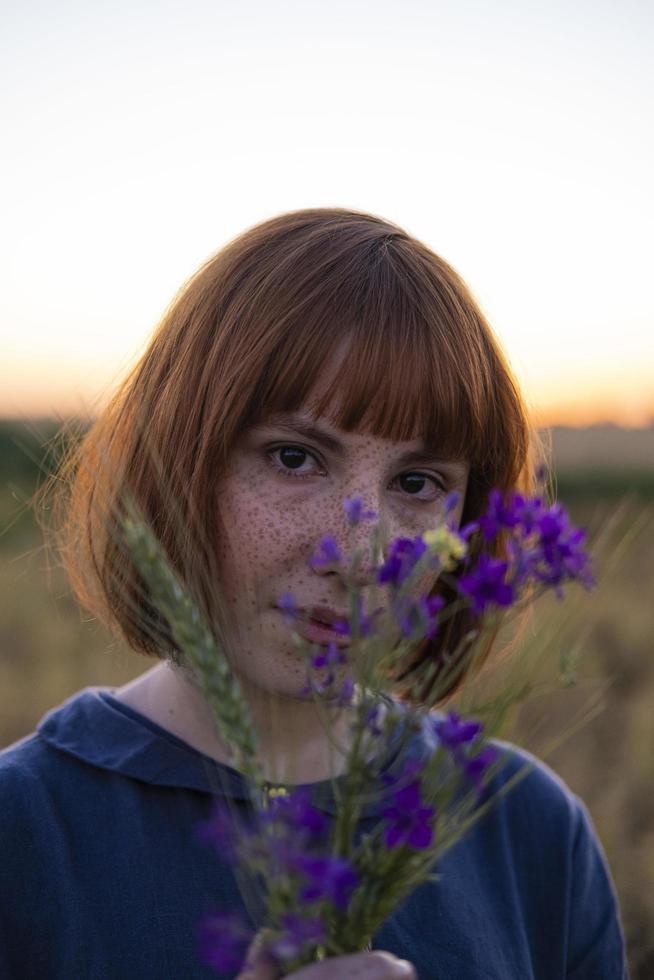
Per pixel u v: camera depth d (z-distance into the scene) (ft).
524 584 2.93
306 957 3.02
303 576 3.88
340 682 3.20
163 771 4.40
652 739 16.72
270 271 4.18
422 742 4.27
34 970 4.10
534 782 5.37
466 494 4.60
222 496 4.02
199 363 4.26
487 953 4.62
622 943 5.59
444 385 4.02
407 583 2.92
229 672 2.97
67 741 4.55
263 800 2.92
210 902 4.19
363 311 3.98
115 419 5.06
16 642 20.61
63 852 4.24
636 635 21.31
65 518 5.41
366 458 3.97
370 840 3.01
